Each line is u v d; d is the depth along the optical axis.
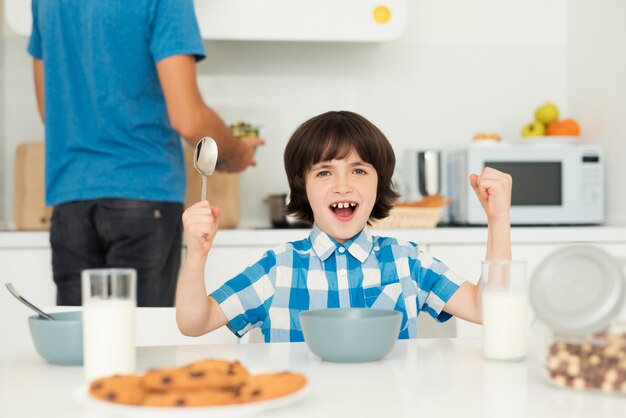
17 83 2.72
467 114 2.88
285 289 1.33
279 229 2.30
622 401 0.72
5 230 2.48
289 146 1.45
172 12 1.86
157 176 1.96
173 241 2.02
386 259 1.38
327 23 2.47
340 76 2.84
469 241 2.33
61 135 1.98
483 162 2.53
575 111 2.85
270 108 2.81
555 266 0.81
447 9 2.88
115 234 1.95
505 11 2.89
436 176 2.65
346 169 1.37
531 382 0.80
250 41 2.80
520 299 0.91
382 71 2.85
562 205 2.55
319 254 1.35
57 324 0.89
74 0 1.90
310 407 0.70
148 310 1.29
